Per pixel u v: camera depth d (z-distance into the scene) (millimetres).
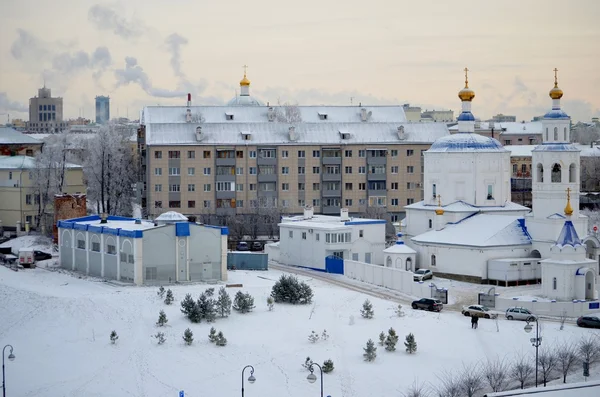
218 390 112188
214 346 127562
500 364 119125
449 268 177125
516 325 137125
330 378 115438
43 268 181875
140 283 161500
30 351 128625
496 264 169750
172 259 163875
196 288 157625
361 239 192750
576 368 118688
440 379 114812
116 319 140000
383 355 123812
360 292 163875
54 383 116125
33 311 145125
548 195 171000
